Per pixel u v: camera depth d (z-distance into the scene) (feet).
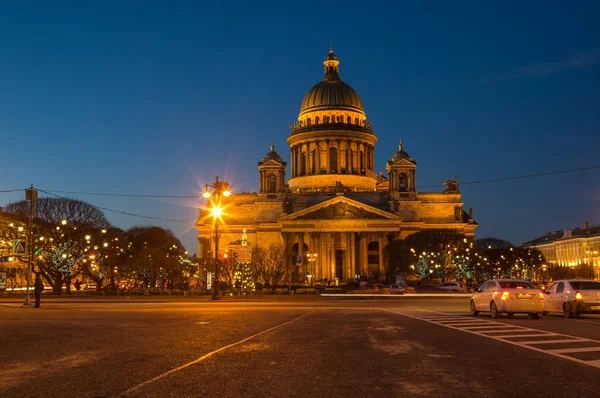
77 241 331.16
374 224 500.74
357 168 599.16
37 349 71.61
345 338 84.43
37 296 180.96
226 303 210.59
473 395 45.68
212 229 527.81
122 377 52.95
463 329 98.12
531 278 553.23
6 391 46.75
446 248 446.19
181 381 51.24
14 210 367.66
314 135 596.70
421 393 46.50
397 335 88.58
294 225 502.38
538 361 62.03
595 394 45.85
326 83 629.51
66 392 46.47
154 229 557.33
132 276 386.93
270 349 72.13
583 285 130.21
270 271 381.81
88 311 154.71
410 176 528.22
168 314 139.54
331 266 502.79
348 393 46.57
